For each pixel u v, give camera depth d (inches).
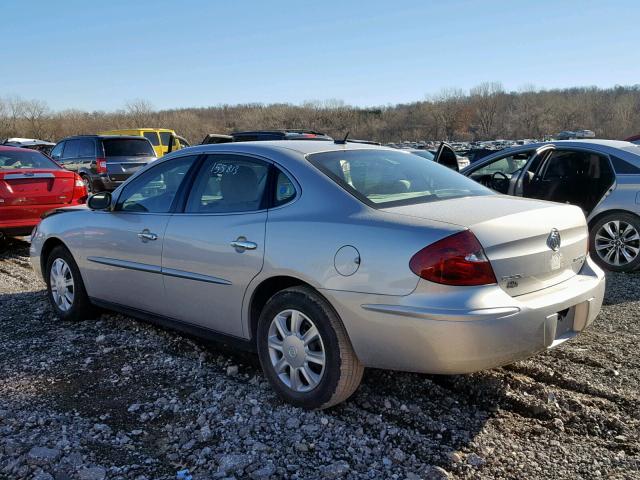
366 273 122.0
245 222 144.3
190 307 159.3
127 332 189.6
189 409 136.7
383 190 139.6
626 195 255.1
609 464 114.0
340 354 127.9
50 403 139.8
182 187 165.3
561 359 160.7
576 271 142.4
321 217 132.5
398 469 113.3
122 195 183.0
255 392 144.8
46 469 112.5
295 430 127.2
